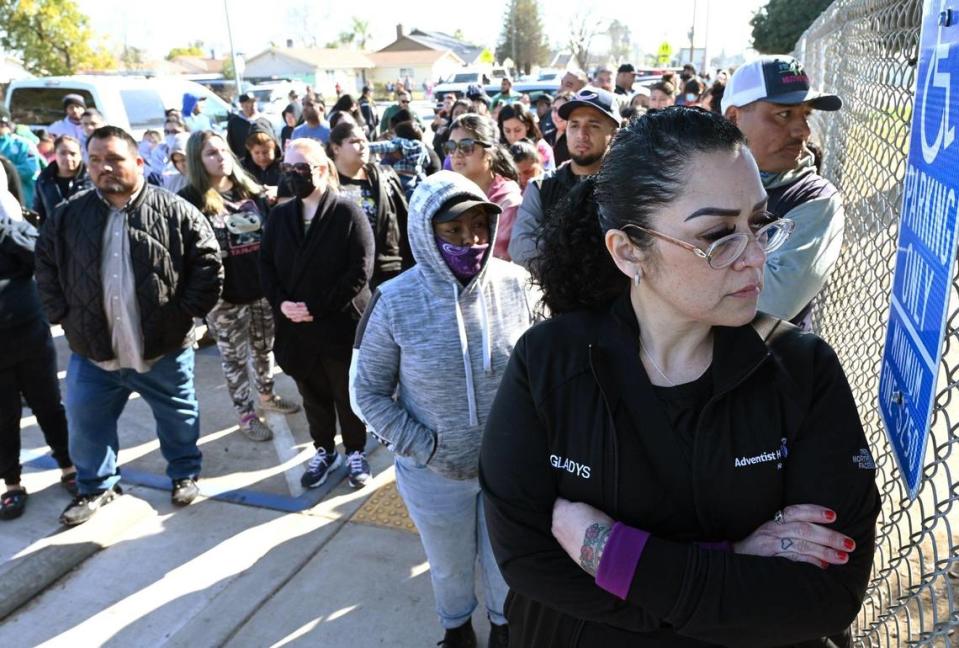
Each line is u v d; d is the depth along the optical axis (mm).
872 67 2166
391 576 2863
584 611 1130
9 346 3221
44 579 2883
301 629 2605
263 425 4098
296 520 3275
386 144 5105
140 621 2686
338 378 3395
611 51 67312
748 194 1011
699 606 1028
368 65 63250
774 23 24016
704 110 1056
